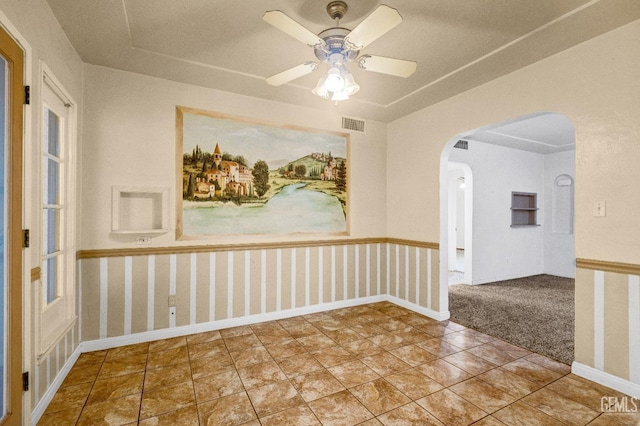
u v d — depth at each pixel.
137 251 2.78
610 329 2.13
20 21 1.53
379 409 1.87
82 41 2.28
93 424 1.73
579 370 2.25
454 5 1.88
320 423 1.75
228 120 3.19
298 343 2.81
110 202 2.69
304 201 3.62
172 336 2.93
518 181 5.83
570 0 1.81
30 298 1.60
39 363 1.71
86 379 2.18
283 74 2.01
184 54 2.48
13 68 1.45
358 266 4.01
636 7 1.87
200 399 1.96
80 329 2.57
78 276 2.53
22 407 1.54
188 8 1.92
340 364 2.42
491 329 3.15
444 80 2.89
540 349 2.68
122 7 1.91
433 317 3.49
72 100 2.29
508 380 2.19
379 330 3.12
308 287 3.65
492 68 2.66
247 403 1.93
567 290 4.83
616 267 2.10
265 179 3.38
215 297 3.13
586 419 1.77
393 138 4.12
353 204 3.97
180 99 2.97
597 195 2.20
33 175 1.67
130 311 2.77
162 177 2.89
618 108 2.09
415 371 2.31
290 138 3.53
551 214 6.12
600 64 2.17
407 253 3.88
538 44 2.29
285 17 1.49
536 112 2.55
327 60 1.93
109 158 2.69
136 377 2.21
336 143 3.84
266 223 3.39
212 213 3.12
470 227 5.22
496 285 5.18
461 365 2.40
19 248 1.50
